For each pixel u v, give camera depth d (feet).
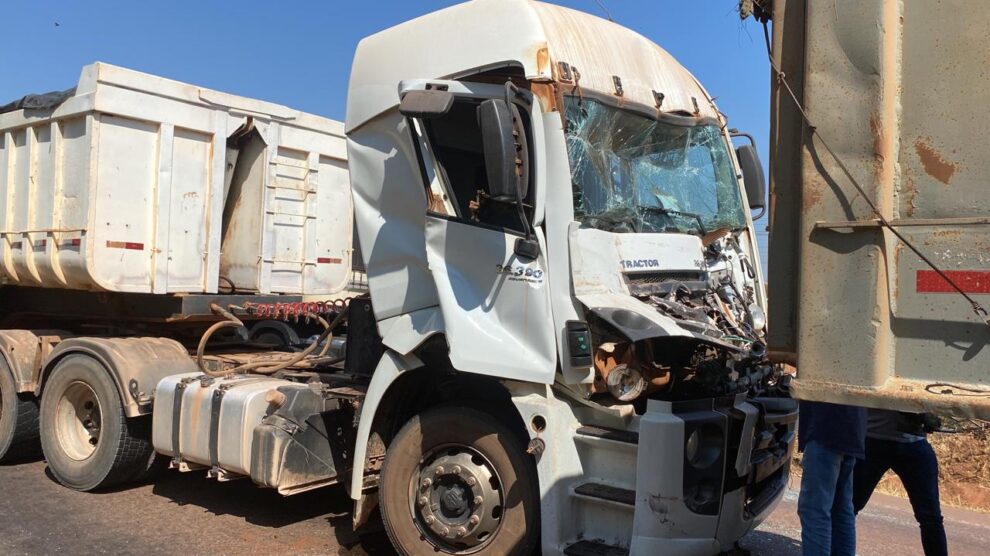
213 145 22.68
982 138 8.23
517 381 13.41
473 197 14.08
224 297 22.90
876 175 8.73
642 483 11.99
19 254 22.67
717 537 12.57
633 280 13.71
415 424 14.75
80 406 21.49
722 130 17.46
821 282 9.07
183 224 22.20
